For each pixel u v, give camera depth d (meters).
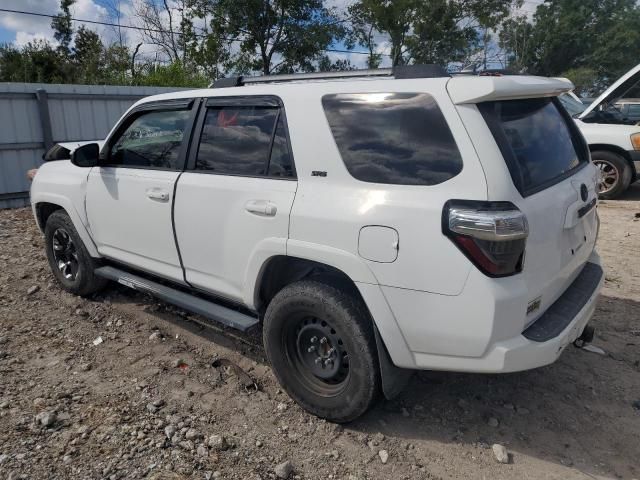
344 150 3.00
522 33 46.81
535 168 2.91
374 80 3.04
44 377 3.76
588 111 9.49
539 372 3.81
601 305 4.92
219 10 28.80
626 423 3.27
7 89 10.00
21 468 2.84
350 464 2.94
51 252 5.23
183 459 2.94
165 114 4.03
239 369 3.85
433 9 33.47
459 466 2.93
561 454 3.02
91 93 11.16
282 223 3.14
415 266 2.69
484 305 2.55
